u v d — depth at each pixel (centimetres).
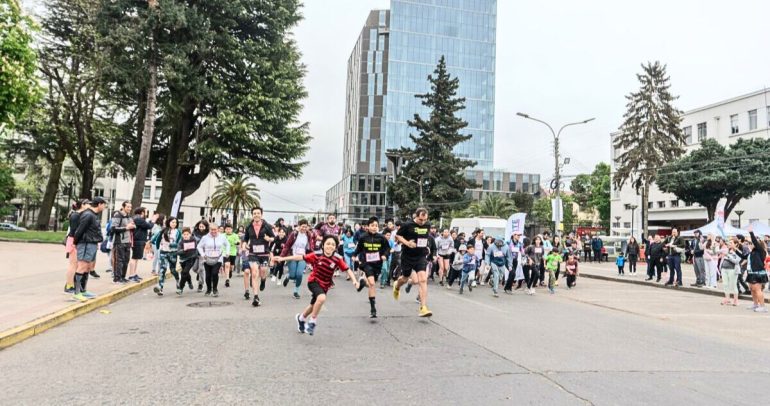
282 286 1441
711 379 564
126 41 2491
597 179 8025
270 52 3073
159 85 2781
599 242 3894
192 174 3322
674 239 1912
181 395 459
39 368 548
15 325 707
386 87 10162
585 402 460
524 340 750
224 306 1019
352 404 440
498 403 451
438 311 1031
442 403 448
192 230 1291
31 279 1212
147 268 1689
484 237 1925
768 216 4619
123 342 677
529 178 9475
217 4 2823
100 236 979
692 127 5525
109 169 3925
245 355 611
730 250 1447
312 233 1413
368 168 9944
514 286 1738
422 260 954
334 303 1106
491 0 10550
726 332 952
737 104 5000
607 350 702
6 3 1889
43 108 3206
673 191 4184
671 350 729
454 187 5019
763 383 555
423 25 10188
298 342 691
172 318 869
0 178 3791
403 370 557
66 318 824
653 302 1430
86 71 2923
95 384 491
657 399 478
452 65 10212
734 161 3903
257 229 1058
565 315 1068
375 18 10538
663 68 4116
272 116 2903
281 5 3075
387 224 1653
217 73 2939
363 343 695
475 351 661
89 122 3388
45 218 3619
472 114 10150
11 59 1878
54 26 3128
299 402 443
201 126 3011
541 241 1647
